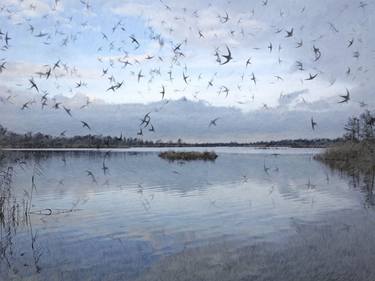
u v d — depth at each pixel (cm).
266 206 1499
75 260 873
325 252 881
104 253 921
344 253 869
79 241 1027
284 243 966
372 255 851
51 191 1983
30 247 977
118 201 1661
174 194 1853
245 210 1421
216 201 1633
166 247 960
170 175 2838
